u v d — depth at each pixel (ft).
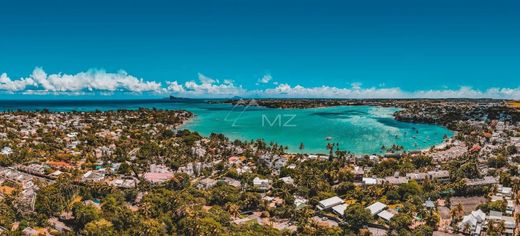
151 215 524.93
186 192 614.34
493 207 557.33
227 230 489.67
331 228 499.10
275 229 496.23
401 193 624.18
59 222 530.27
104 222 501.15
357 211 523.29
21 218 529.86
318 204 588.09
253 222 527.40
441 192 644.27
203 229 471.21
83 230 494.59
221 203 600.80
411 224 521.24
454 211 539.70
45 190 590.96
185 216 512.63
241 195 606.55
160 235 473.26
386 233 505.66
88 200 605.31
